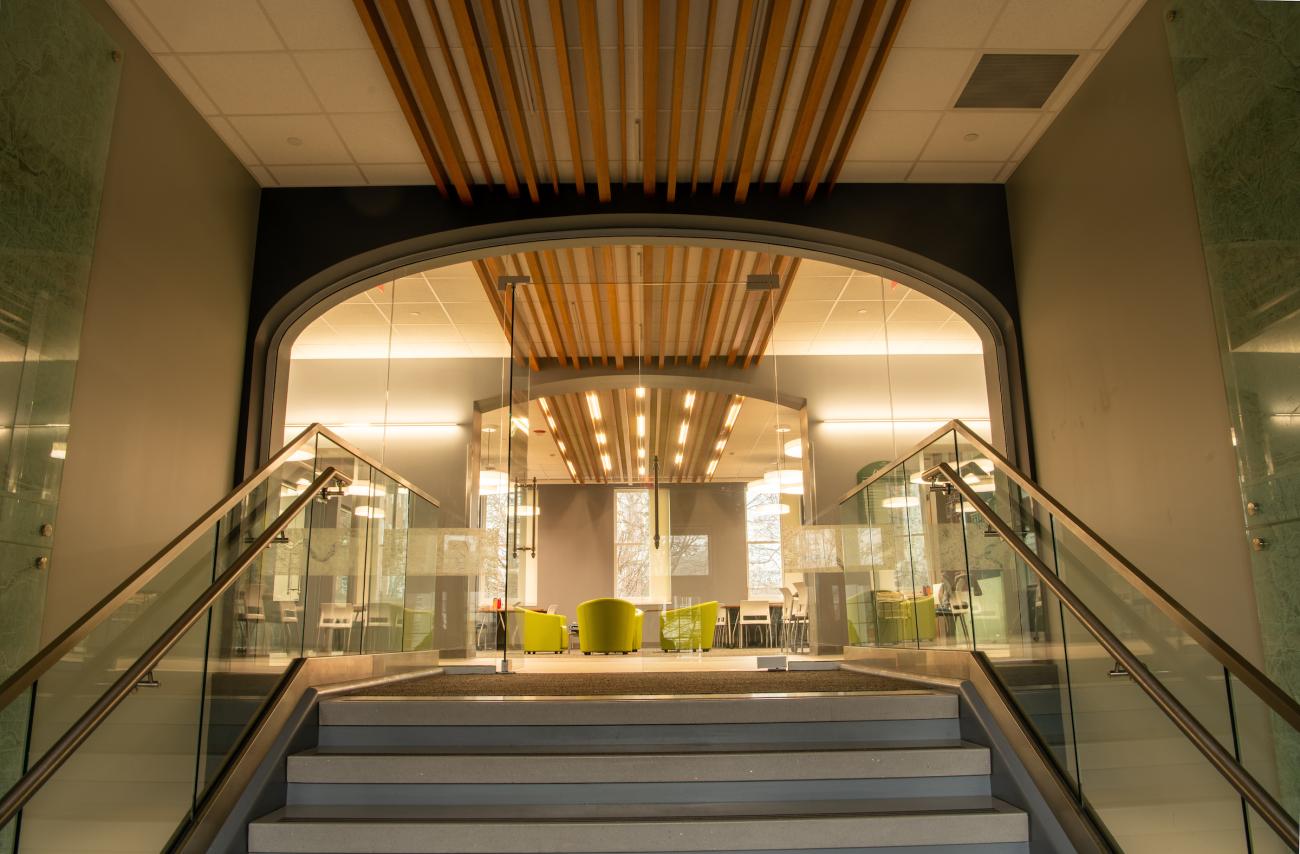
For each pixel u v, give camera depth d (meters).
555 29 5.28
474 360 10.82
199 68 5.80
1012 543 4.11
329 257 7.16
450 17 5.29
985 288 7.20
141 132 5.54
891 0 5.30
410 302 9.88
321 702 4.25
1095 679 3.88
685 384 9.16
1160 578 5.20
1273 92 4.11
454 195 7.29
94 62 4.79
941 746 4.06
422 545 7.48
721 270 9.03
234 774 3.56
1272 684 2.72
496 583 8.98
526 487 8.93
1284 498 4.05
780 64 5.84
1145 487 5.38
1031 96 6.25
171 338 5.85
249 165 6.98
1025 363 7.06
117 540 5.15
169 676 3.50
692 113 6.31
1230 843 3.83
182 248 6.02
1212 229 4.55
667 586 8.76
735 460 10.05
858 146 6.83
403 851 3.38
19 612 4.11
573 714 4.24
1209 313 4.79
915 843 3.47
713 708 4.27
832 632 8.44
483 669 7.41
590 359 9.29
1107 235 5.82
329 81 5.96
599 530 18.22
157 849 3.25
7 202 4.07
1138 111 5.45
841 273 9.06
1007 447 7.04
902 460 6.04
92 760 3.36
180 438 5.93
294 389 10.70
